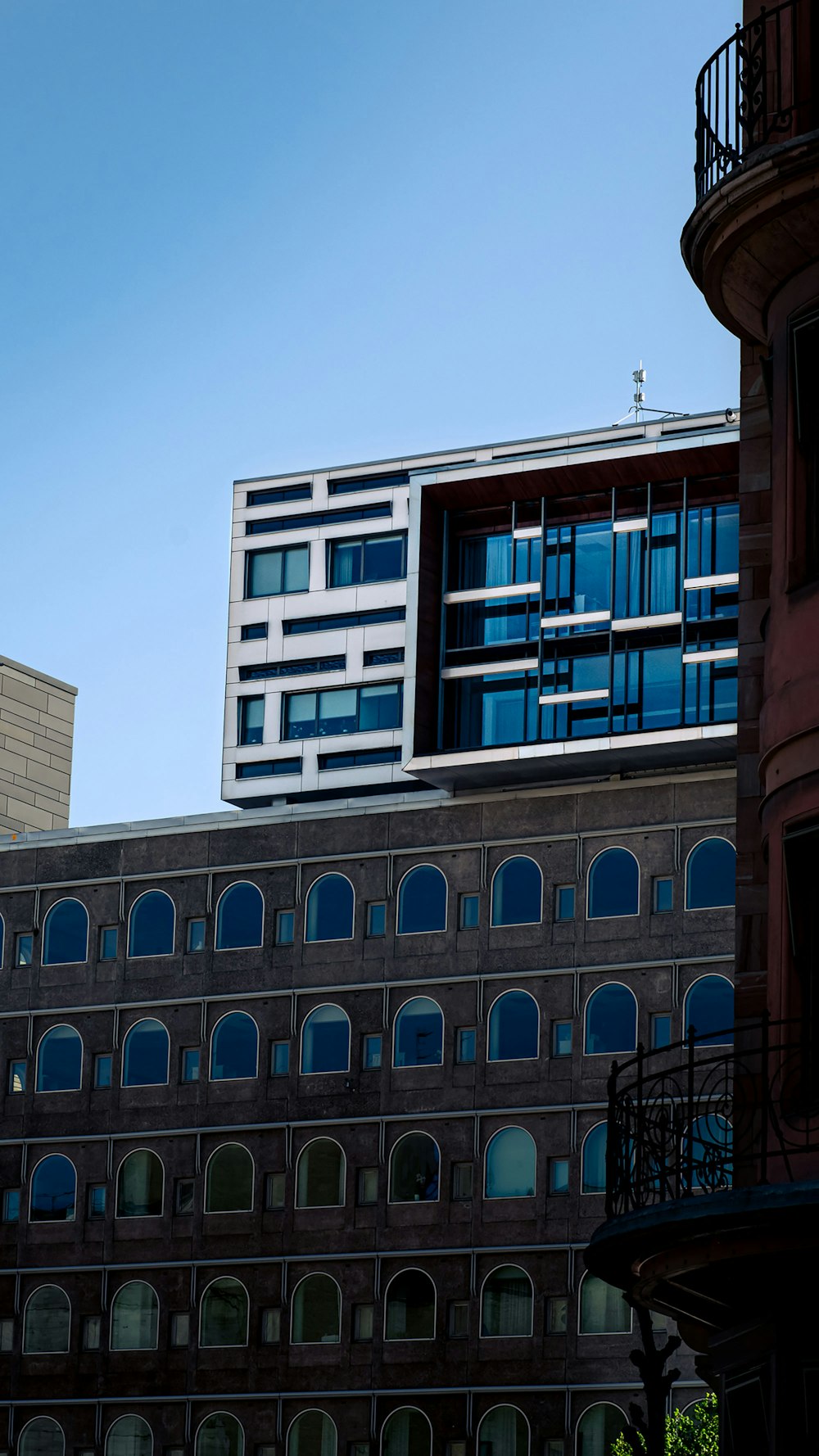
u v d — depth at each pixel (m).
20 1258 91.94
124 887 95.56
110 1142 92.31
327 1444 85.62
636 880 87.25
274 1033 91.38
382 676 113.38
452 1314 85.12
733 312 27.11
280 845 93.69
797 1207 21.47
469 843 90.44
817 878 24.09
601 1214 83.69
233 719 115.94
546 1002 87.25
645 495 91.88
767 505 27.62
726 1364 24.84
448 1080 87.81
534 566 92.94
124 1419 88.75
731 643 89.19
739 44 26.52
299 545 117.44
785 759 24.55
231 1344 88.00
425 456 115.69
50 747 114.19
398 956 90.25
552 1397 82.62
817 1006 23.84
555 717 90.81
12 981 95.88
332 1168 88.75
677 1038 84.62
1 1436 89.94
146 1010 93.62
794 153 24.50
